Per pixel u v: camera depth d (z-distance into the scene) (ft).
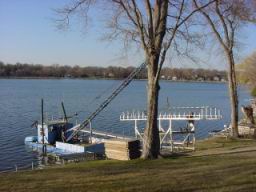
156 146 62.08
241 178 43.93
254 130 103.24
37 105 298.35
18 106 290.15
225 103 332.19
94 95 409.28
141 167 52.60
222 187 40.01
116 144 68.13
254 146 80.28
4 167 110.83
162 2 60.64
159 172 48.34
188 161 57.31
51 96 392.47
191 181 42.65
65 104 306.76
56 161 115.14
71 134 138.51
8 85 625.00
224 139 95.25
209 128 186.39
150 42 61.11
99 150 118.83
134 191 38.88
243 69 276.00
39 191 39.17
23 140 150.00
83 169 51.62
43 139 135.54
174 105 301.84
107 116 226.38
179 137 136.87
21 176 46.98
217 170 48.96
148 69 62.54
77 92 460.55
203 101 350.84
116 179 44.19
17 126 187.62
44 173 49.06
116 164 56.29
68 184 41.98
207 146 85.81
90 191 38.93
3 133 167.32
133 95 420.36
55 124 140.36
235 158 60.29
